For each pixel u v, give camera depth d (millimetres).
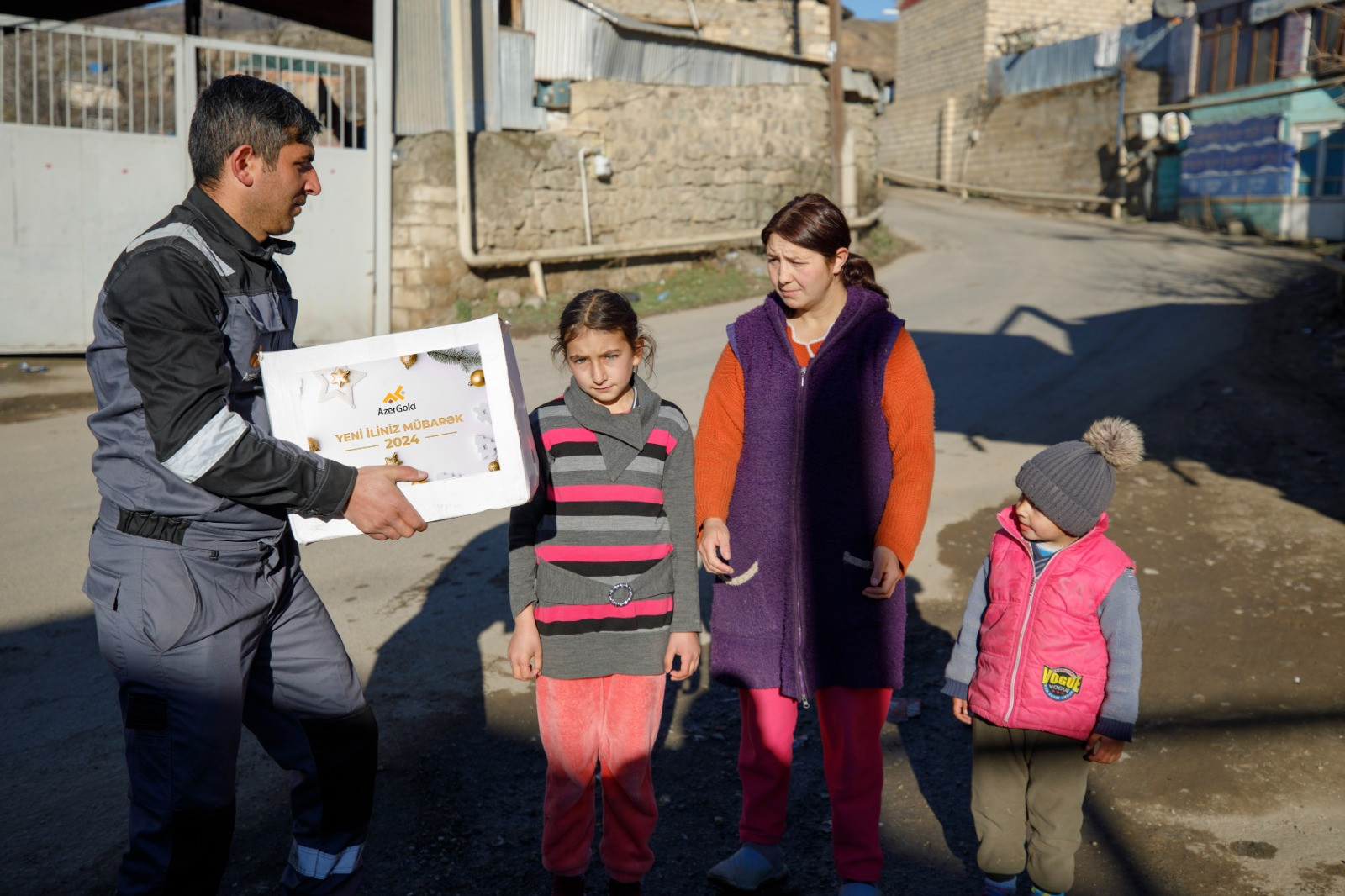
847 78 16766
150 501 1944
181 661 1951
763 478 2527
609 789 2432
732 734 3432
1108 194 24328
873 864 2463
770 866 2604
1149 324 11047
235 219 2025
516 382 2203
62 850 2705
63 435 7125
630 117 13375
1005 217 23516
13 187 9000
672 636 2457
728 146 14648
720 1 15367
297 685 2209
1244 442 6918
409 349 2062
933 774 3191
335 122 11367
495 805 2969
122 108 9820
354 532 2078
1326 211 18359
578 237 12961
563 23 12578
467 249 11336
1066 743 2338
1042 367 9133
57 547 4973
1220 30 20656
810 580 2480
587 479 2373
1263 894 2572
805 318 2584
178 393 1832
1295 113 18625
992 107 28438
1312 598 4457
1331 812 2932
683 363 9391
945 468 6441
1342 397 7918
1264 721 3447
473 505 2082
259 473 1884
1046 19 28719
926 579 4781
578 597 2375
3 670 3705
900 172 32938
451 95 11594
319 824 2271
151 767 1970
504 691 3666
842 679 2461
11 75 9062
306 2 12141
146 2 10695
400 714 3482
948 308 12219
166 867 1977
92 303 9461
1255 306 11992
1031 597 2359
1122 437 2275
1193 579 4723
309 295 10602
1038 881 2396
